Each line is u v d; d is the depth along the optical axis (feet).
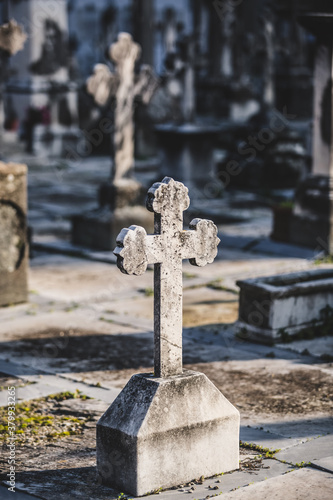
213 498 19.45
